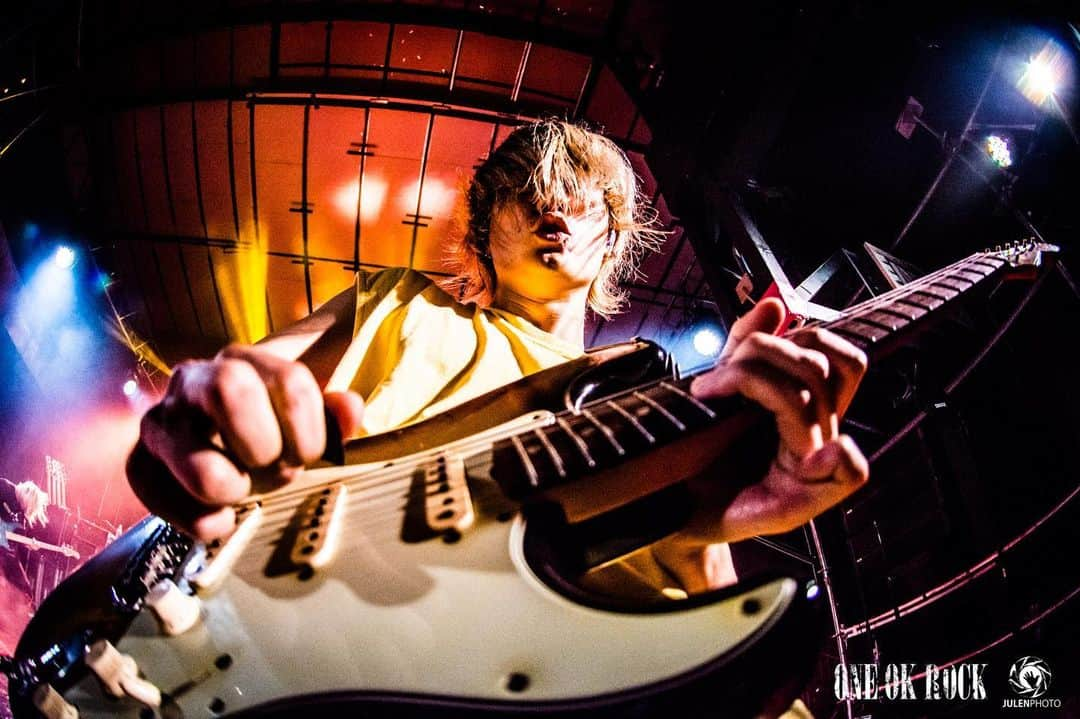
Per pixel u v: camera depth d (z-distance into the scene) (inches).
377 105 315.3
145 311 414.9
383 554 25.8
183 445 22.8
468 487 29.2
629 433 29.5
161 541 30.0
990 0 173.6
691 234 243.6
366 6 296.7
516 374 43.3
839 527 211.9
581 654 20.6
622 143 306.0
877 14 187.8
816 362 27.2
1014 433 187.0
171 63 329.7
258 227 358.6
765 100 207.2
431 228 343.9
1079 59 162.6
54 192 370.0
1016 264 46.4
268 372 23.4
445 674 20.6
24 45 316.5
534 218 55.6
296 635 22.9
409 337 44.3
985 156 184.9
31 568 350.3
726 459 31.7
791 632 20.0
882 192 214.4
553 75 305.1
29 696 23.3
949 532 191.0
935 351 190.9
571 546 28.5
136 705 22.3
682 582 37.3
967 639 177.6
